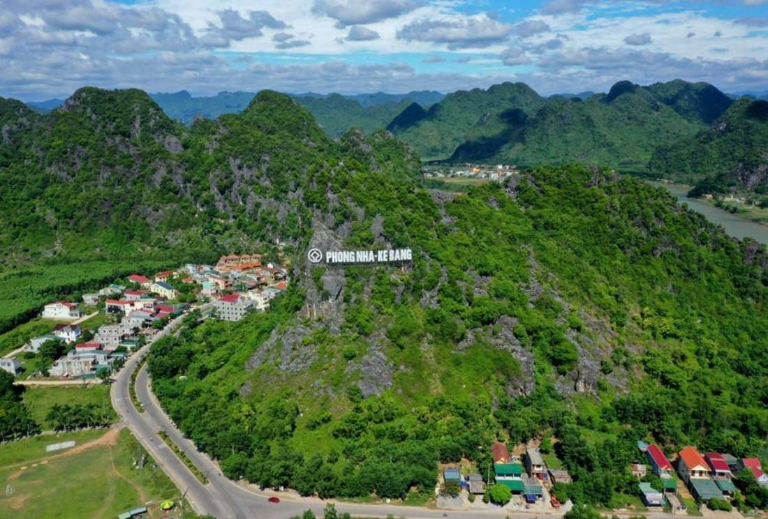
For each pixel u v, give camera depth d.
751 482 153.62
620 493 154.75
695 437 175.88
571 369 193.88
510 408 182.62
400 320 194.50
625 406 182.50
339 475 155.88
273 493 155.75
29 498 156.12
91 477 165.75
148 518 146.38
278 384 193.38
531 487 152.62
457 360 191.25
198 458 174.12
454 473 156.00
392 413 174.50
